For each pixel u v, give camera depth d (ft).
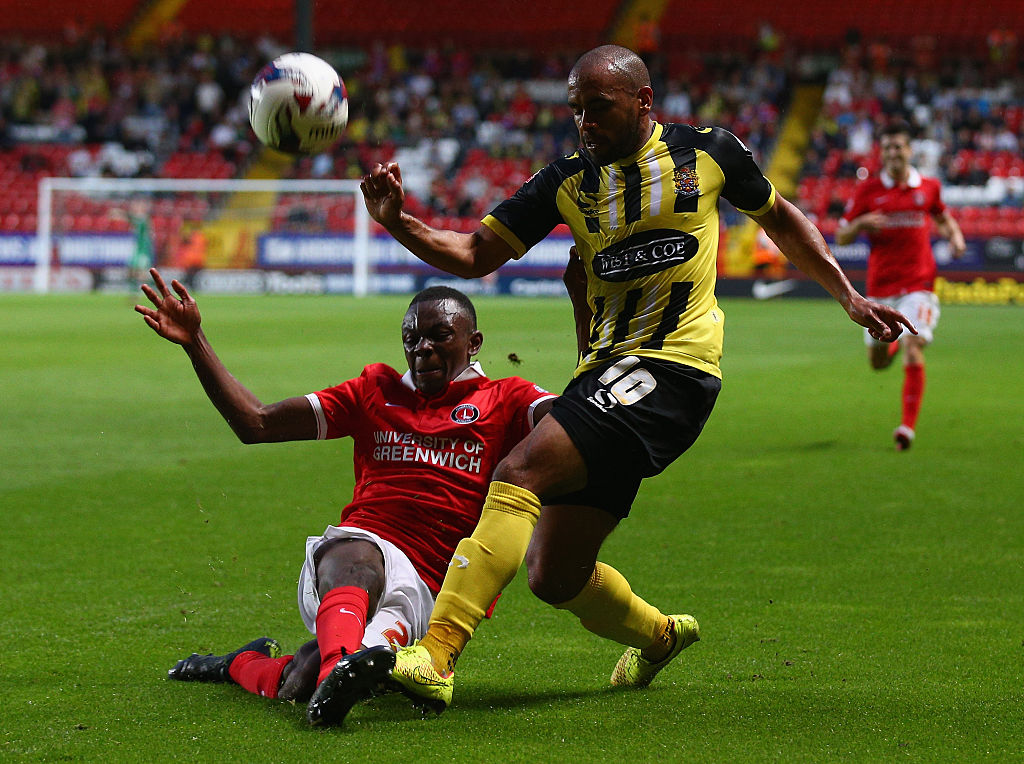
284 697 42.75
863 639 52.60
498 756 37.47
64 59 459.32
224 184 361.10
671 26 480.23
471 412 45.83
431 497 45.01
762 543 72.90
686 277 43.50
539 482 41.04
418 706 40.29
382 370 47.21
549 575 43.42
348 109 47.39
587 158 44.57
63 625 54.39
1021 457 104.63
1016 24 474.08
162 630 53.78
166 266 366.02
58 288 367.45
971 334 236.22
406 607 43.39
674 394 42.60
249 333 223.30
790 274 343.87
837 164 400.88
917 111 417.08
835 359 187.93
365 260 359.25
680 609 58.13
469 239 45.27
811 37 467.52
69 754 37.55
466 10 489.67
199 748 38.04
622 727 40.57
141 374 161.89
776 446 110.93
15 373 161.89
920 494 88.63
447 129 424.46
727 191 44.88
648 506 84.38
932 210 116.16
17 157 413.59
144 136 422.41
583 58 43.21
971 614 56.95
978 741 39.24
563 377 161.38
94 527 76.07
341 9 490.90
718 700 43.91
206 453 104.88
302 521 78.54
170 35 470.80
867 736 39.68
